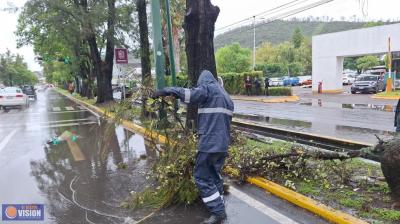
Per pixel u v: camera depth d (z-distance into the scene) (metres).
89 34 22.42
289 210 5.25
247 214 5.18
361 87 32.09
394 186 5.07
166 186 5.78
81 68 42.12
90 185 6.85
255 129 12.66
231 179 6.73
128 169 7.85
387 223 4.46
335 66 34.25
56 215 5.44
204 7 9.02
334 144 9.48
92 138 12.24
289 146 8.67
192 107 9.05
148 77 7.61
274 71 74.88
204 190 5.00
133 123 14.29
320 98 28.20
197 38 9.35
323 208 5.00
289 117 16.28
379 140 5.57
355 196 5.40
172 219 5.14
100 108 23.45
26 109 27.16
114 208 5.64
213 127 4.93
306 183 6.10
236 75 34.66
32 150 10.55
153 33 11.55
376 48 30.75
